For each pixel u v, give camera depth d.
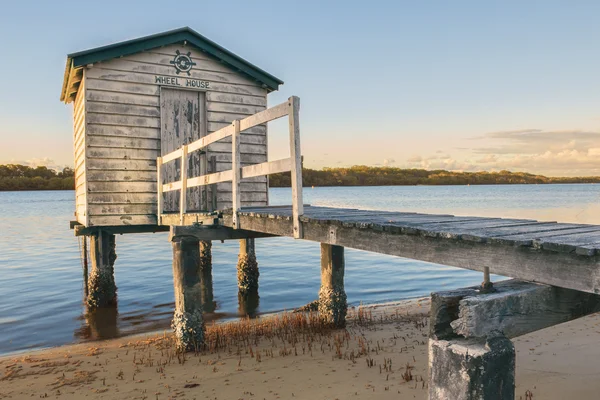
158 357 7.80
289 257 23.77
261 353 7.59
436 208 69.06
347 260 22.12
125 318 11.78
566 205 76.12
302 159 5.22
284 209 7.01
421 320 9.89
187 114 12.25
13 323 11.45
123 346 8.89
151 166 11.78
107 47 10.91
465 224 3.86
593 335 7.98
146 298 14.27
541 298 2.62
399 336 8.49
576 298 2.79
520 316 2.54
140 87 11.60
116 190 11.36
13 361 8.17
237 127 6.62
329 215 5.20
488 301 2.40
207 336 8.73
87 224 11.03
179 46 12.04
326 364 6.90
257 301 13.63
